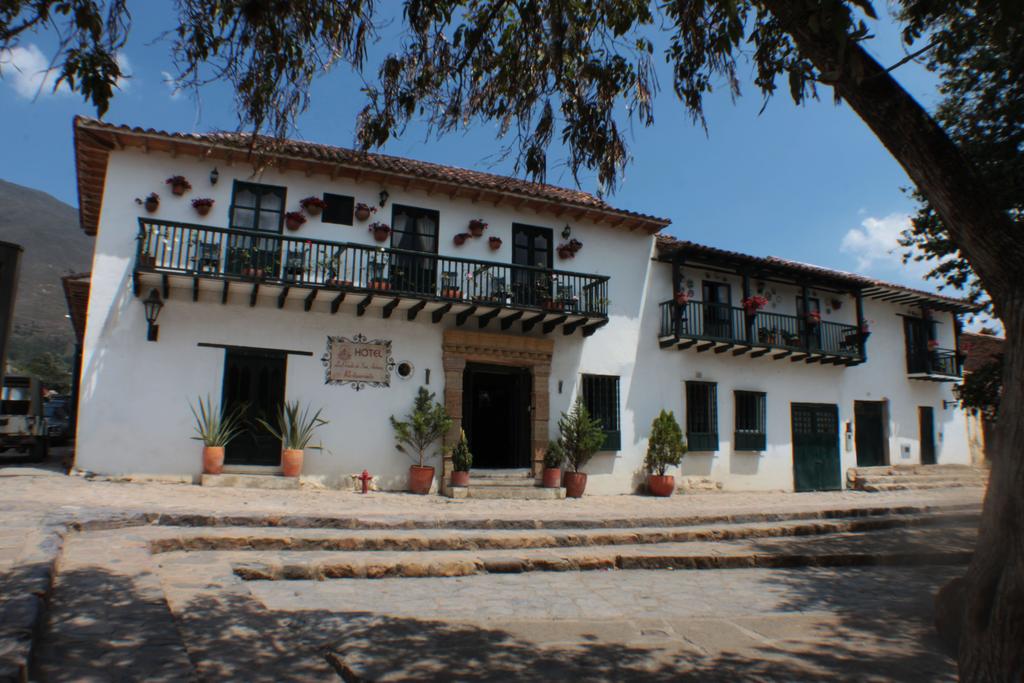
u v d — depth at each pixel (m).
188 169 11.82
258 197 12.28
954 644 4.95
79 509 7.45
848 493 16.70
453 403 13.15
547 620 5.47
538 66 5.29
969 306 19.97
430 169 14.05
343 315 12.66
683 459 15.55
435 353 13.25
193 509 8.30
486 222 13.98
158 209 11.52
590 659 4.47
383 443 12.61
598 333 14.91
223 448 11.40
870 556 8.95
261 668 3.69
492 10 5.16
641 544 9.09
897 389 19.45
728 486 15.98
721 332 16.41
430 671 4.02
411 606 5.71
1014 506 2.78
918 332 20.20
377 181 12.98
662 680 4.14
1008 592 2.73
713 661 4.59
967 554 9.19
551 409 14.11
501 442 15.20
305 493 11.22
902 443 19.23
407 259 13.07
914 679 4.37
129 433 11.03
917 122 3.12
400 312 13.09
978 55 8.11
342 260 12.52
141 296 11.33
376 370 12.75
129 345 11.20
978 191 3.02
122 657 3.41
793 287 17.83
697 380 15.84
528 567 7.46
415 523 8.74
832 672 4.46
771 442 16.81
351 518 8.41
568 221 14.85
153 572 5.29
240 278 11.03
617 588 6.90
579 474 13.78
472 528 9.06
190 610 4.73
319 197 12.62
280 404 12.06
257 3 4.22
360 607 5.55
